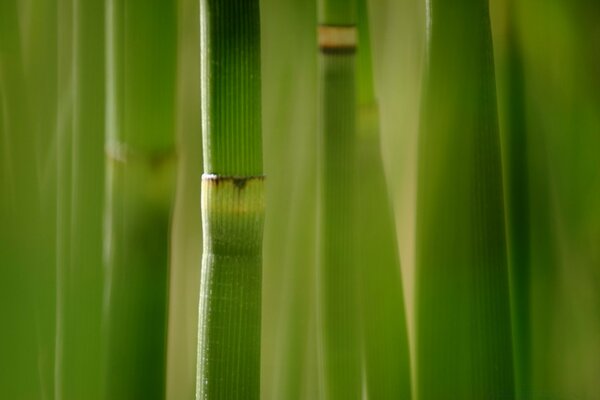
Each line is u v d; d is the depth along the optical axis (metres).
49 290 0.34
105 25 0.34
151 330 0.32
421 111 0.30
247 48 0.28
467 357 0.30
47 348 0.34
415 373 0.31
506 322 0.30
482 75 0.30
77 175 0.34
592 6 0.31
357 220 0.32
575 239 0.32
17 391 0.33
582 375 0.32
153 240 0.32
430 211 0.30
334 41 0.32
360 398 0.33
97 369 0.34
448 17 0.30
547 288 0.32
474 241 0.30
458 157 0.30
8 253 0.33
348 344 0.32
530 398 0.32
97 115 0.34
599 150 0.31
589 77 0.31
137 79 0.31
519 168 0.32
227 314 0.28
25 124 0.33
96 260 0.34
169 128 0.31
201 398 0.28
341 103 0.32
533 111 0.32
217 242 0.28
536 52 0.31
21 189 0.33
